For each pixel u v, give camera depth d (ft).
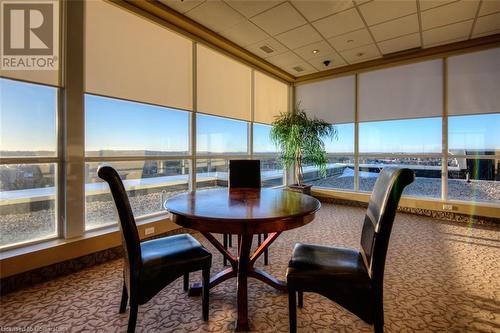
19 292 6.63
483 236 11.20
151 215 10.93
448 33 12.56
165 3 10.19
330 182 18.75
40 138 7.79
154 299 6.36
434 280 7.32
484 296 6.47
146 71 10.38
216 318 5.62
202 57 12.89
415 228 12.42
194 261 5.41
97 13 8.80
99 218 9.17
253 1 10.04
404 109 15.58
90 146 8.93
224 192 8.14
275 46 14.17
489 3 10.01
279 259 8.82
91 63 8.66
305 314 5.79
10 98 7.28
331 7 10.41
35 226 7.70
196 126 12.80
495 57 12.84
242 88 15.70
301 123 16.58
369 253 4.79
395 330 5.23
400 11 10.66
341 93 18.07
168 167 11.73
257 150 17.48
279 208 5.63
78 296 6.48
